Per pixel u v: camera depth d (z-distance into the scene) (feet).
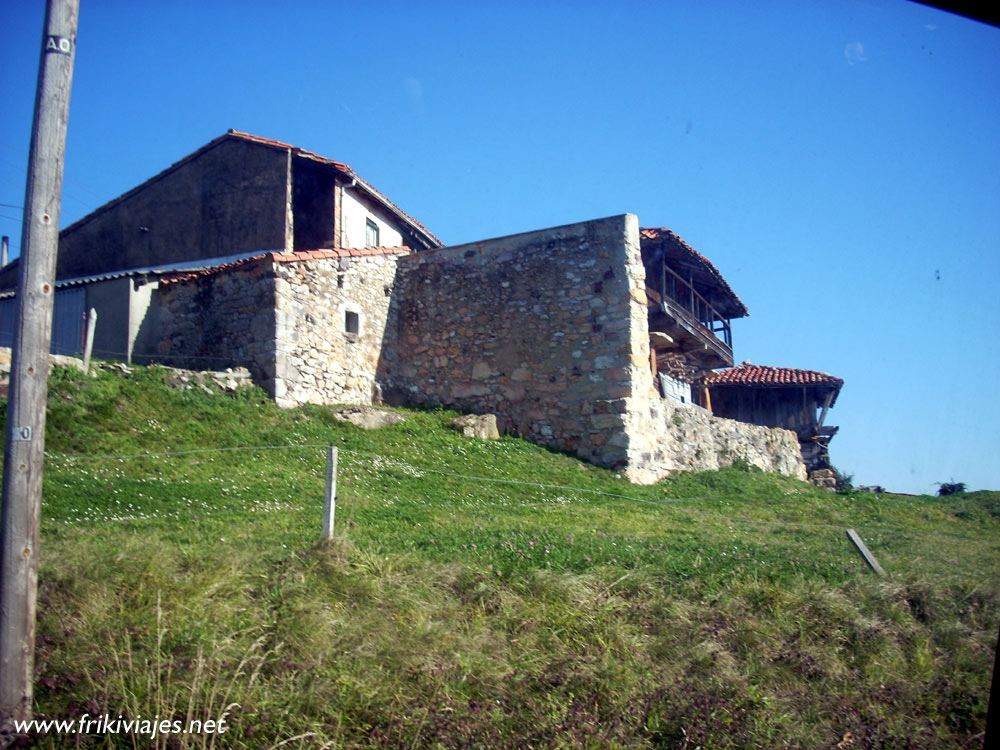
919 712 21.34
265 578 23.71
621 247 55.26
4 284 75.41
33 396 16.62
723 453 63.72
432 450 48.75
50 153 16.87
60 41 17.10
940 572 31.71
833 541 38.47
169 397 44.34
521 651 21.86
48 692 17.74
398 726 18.06
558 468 50.16
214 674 18.71
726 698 20.45
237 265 52.29
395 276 62.18
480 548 28.71
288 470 39.45
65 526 27.81
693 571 28.35
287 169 63.05
